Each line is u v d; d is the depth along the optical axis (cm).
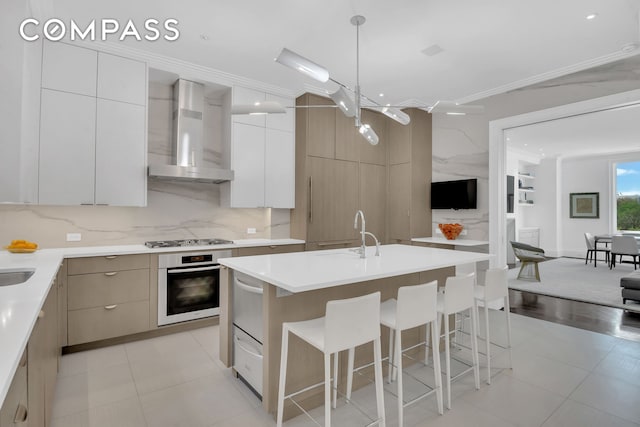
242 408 210
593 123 565
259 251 391
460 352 296
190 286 343
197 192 405
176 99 368
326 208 452
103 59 316
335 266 215
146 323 319
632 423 196
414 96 455
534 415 203
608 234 834
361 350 240
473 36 301
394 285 262
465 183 455
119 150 323
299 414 205
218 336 330
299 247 425
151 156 373
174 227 389
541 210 912
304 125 437
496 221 430
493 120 433
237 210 433
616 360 279
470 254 278
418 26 285
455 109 257
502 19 274
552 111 377
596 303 449
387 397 224
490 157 436
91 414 202
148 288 320
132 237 363
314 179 441
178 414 203
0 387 69
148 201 373
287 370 203
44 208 318
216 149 420
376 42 312
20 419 99
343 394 227
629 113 512
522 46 318
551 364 273
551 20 275
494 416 202
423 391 231
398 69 369
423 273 286
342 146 469
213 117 418
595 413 205
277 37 305
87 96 307
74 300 285
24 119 246
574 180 891
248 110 238
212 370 259
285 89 433
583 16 269
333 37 304
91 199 309
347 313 162
